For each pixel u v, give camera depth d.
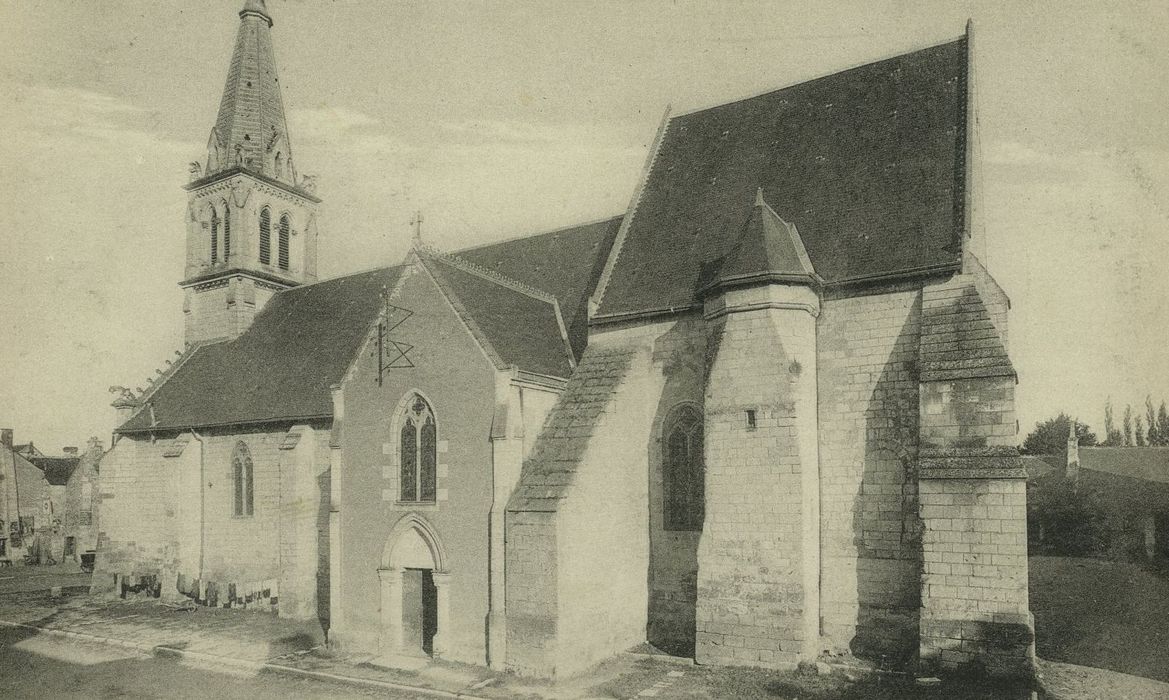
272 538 29.97
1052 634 21.38
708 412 19.80
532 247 31.44
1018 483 16.33
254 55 40.44
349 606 22.11
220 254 39.44
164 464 33.62
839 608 19.42
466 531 20.20
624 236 25.94
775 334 19.17
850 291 20.17
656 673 18.62
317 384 29.95
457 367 20.84
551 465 19.91
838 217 21.69
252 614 28.34
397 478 21.75
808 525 18.84
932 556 17.03
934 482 17.14
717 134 26.95
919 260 19.31
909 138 22.19
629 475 21.70
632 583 21.50
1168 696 15.81
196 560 31.84
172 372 37.34
